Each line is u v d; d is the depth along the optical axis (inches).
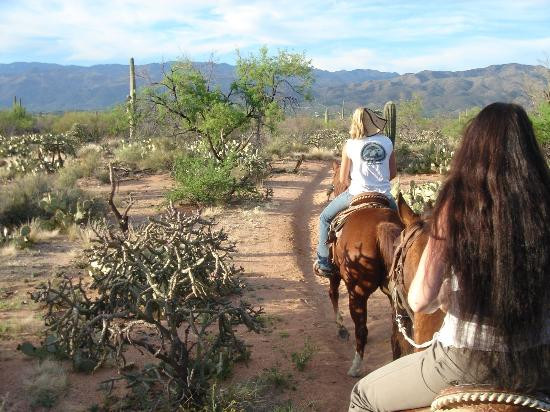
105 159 984.3
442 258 93.7
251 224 537.0
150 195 689.6
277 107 831.7
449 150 979.9
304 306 327.9
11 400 220.2
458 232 91.0
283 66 837.8
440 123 1722.4
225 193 640.4
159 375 211.9
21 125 1776.6
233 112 796.0
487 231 88.9
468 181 92.1
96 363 242.7
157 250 257.0
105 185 768.3
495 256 88.2
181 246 249.4
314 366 252.2
